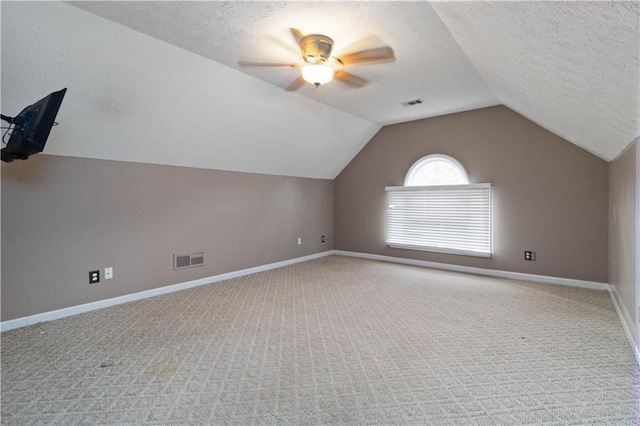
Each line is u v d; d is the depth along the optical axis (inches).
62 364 87.6
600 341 100.0
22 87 96.0
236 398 72.6
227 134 157.9
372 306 133.9
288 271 201.3
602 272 153.9
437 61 120.7
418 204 211.8
